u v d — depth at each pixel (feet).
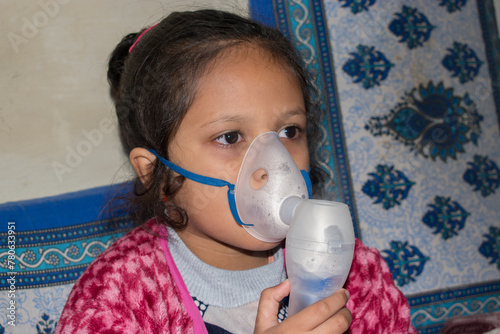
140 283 2.98
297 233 2.30
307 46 4.73
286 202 2.56
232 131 2.70
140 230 3.32
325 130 4.76
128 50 3.84
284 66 2.88
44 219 4.28
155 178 3.08
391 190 4.92
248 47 2.82
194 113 2.74
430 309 4.94
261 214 2.60
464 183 5.12
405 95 4.99
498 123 5.18
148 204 3.32
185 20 3.10
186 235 3.16
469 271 5.06
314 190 4.27
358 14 4.87
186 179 2.90
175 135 2.85
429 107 5.04
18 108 4.25
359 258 3.48
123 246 3.18
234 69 2.70
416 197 4.98
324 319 2.25
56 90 4.32
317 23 4.76
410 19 5.00
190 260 3.07
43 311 4.22
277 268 3.19
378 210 4.88
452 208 5.07
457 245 5.05
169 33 3.03
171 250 3.18
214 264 3.10
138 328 2.87
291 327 2.25
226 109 2.65
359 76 4.87
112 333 2.79
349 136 4.83
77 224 4.32
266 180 2.60
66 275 4.29
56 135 4.33
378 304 3.38
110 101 4.40
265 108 2.68
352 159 4.83
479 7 5.16
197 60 2.77
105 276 3.00
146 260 3.09
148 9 4.43
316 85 4.62
